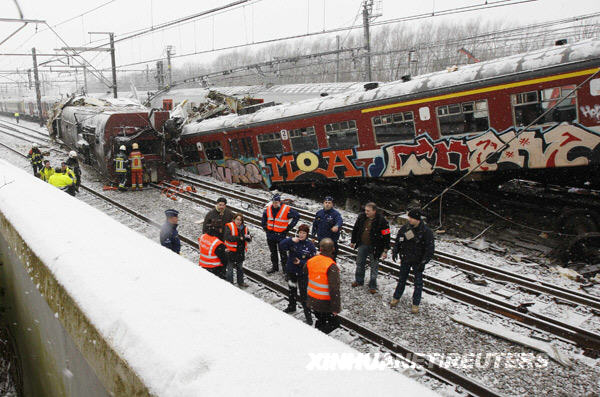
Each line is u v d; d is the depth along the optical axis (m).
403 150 11.75
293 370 1.35
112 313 1.77
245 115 16.05
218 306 1.79
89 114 18.25
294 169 14.48
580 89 8.90
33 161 15.90
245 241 7.63
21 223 3.21
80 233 2.87
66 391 2.58
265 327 1.62
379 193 13.99
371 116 12.16
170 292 1.93
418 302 6.66
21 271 3.23
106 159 16.09
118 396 1.65
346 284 7.79
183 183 17.36
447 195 12.86
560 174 10.98
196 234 10.70
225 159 17.06
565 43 9.84
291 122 14.05
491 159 10.30
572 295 6.98
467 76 10.43
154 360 1.45
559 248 9.48
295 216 8.09
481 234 10.65
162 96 34.03
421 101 11.12
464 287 7.45
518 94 9.70
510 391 4.86
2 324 4.79
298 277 6.55
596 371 5.17
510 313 6.51
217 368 1.37
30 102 39.53
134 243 2.66
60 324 2.37
